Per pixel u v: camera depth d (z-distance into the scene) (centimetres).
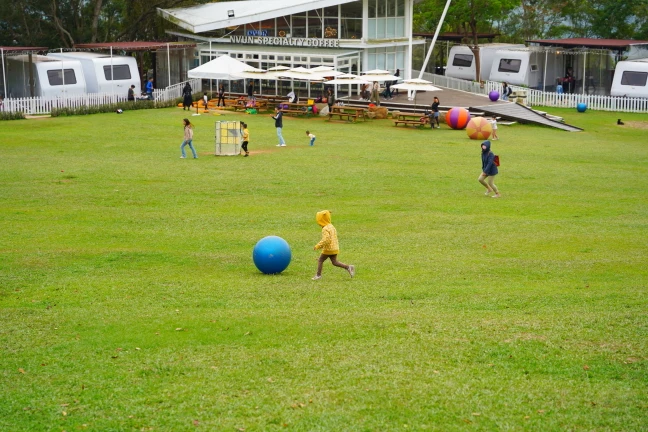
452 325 1315
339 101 5494
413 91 5791
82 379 1109
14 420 986
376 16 5734
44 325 1345
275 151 3622
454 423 966
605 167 3362
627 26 7656
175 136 4034
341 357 1173
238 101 5416
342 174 3028
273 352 1197
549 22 8319
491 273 1698
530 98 6059
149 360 1173
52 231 2091
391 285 1589
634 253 1883
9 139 3828
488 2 6412
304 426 959
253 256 1695
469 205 2508
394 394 1045
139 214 2312
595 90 6725
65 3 6669
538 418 978
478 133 4244
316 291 1546
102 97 5259
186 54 6269
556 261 1803
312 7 5653
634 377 1097
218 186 2748
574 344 1219
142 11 6812
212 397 1043
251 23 6066
